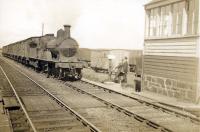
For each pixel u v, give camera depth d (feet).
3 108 34.94
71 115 33.78
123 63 66.90
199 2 40.45
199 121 31.32
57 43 73.97
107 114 35.06
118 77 69.31
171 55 46.34
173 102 41.88
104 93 52.29
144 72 54.39
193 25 42.42
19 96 46.32
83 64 73.31
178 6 46.32
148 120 30.76
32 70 104.17
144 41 54.29
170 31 46.98
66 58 73.82
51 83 65.05
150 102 41.86
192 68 41.47
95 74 86.69
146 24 53.52
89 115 34.32
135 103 42.57
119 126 29.58
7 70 99.25
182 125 30.55
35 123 29.96
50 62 76.89
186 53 42.78
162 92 48.98
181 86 43.98
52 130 27.35
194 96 41.06
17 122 29.78
